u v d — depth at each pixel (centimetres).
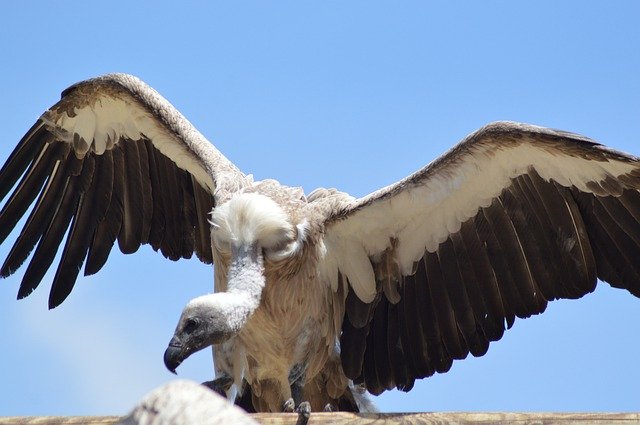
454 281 1314
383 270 1335
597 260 1268
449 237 1308
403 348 1340
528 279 1288
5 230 1517
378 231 1321
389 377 1344
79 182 1512
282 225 1278
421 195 1288
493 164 1254
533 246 1280
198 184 1453
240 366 1314
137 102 1446
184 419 499
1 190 1516
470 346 1319
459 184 1271
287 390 1323
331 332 1344
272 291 1291
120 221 1506
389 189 1300
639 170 1213
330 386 1369
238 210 1284
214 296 1225
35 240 1520
